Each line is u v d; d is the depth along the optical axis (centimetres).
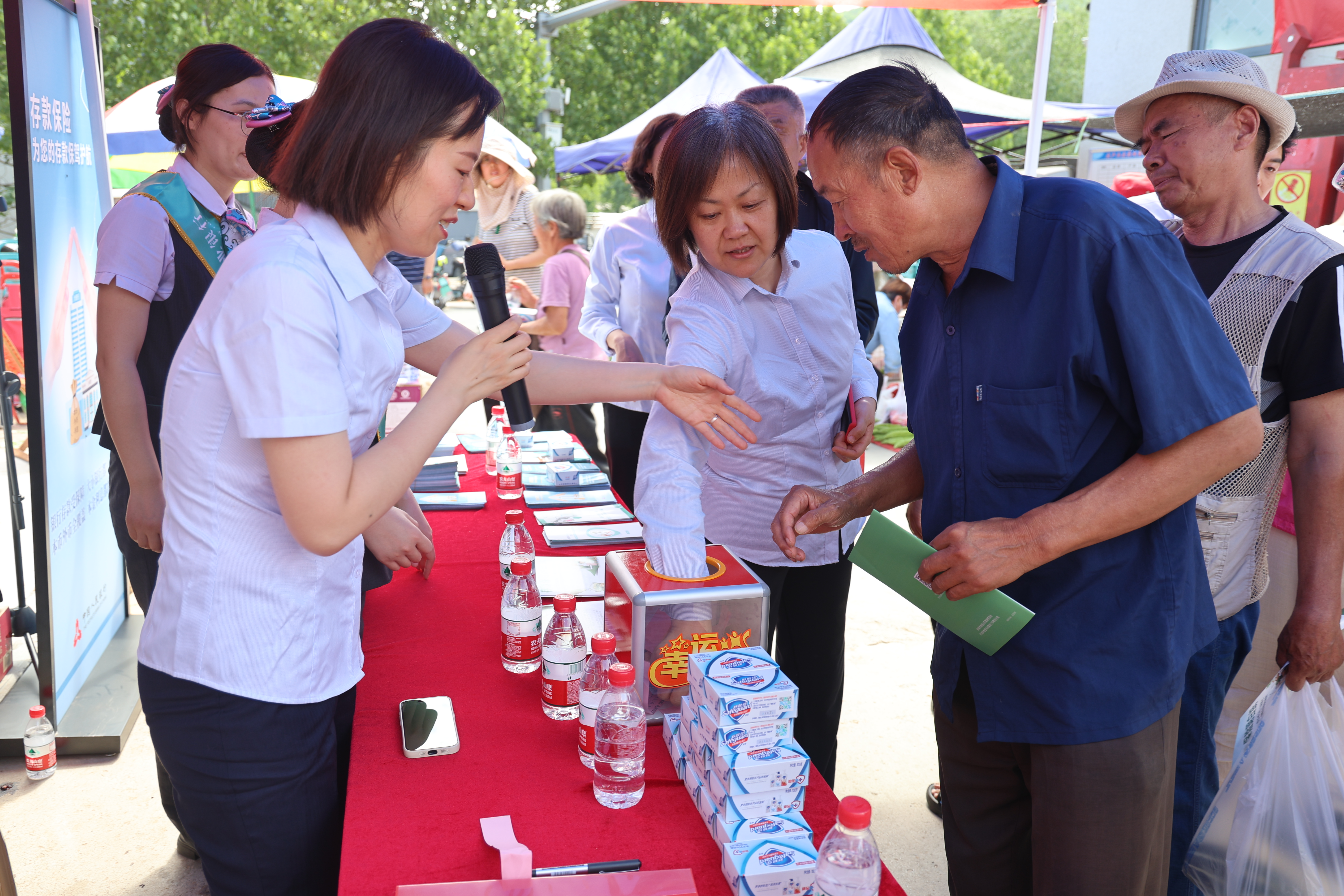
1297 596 194
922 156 144
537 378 188
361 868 122
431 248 132
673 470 185
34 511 297
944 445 161
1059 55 3259
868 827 106
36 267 293
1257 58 798
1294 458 196
